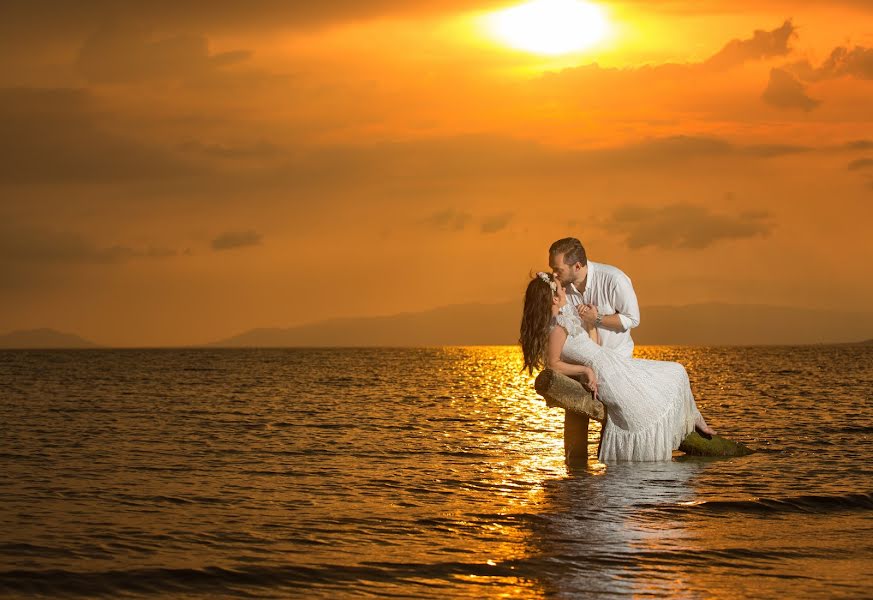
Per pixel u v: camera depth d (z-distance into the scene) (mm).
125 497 9258
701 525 7652
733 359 93125
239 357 118000
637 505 8484
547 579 6012
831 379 42938
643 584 5891
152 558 6617
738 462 11352
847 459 11883
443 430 17328
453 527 7617
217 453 13305
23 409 23281
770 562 6453
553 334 10930
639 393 11047
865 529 7574
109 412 22281
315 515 8219
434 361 100438
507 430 17359
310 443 14750
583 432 11625
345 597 5703
